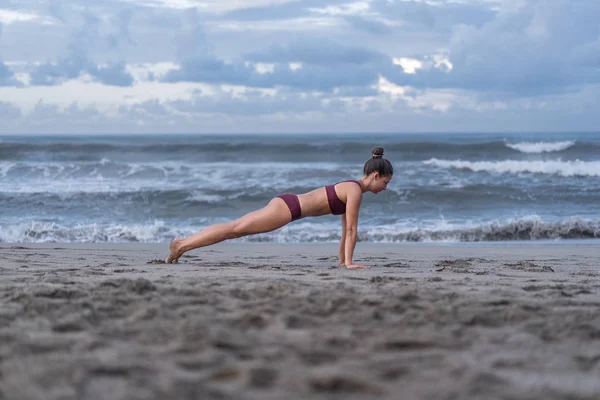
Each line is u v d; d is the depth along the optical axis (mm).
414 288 3805
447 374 1883
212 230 5973
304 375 1835
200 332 2375
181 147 28547
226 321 2635
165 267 5578
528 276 5055
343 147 28406
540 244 10930
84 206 16156
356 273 5098
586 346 2330
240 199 17453
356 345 2270
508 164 22672
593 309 3025
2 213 15086
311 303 3074
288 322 2627
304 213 5805
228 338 2307
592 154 28109
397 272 5297
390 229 12688
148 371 1839
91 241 12094
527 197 17484
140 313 2770
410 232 12250
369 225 13648
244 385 1725
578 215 14812
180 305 3041
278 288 3580
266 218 5809
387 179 5840
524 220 12977
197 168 22984
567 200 17109
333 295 3330
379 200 16984
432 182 20422
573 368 2023
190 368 1897
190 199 17266
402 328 2570
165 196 17484
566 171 21984
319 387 1720
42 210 15586
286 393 1669
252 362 1980
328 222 13602
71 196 17266
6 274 4672
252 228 5844
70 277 4449
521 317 2801
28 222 13750
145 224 14055
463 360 2068
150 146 28703
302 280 4352
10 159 25953
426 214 15359
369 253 8578
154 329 2443
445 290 3715
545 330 2566
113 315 2812
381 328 2568
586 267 6527
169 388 1656
